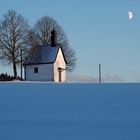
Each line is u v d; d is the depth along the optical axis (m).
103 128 10.05
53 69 70.12
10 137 9.22
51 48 72.12
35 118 11.44
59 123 10.70
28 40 76.62
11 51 75.06
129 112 12.40
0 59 75.25
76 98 16.20
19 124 10.59
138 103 14.41
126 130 9.81
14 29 75.50
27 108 13.35
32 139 9.04
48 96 17.06
